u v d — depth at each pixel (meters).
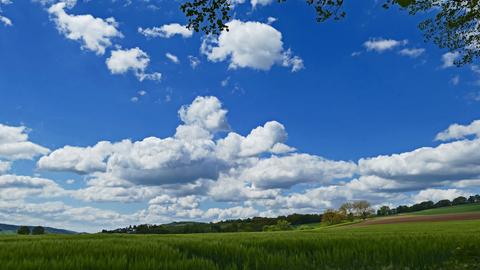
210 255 9.76
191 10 10.72
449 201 191.75
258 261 8.30
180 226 125.50
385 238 12.73
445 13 12.75
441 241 10.73
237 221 143.00
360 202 158.50
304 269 8.00
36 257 8.20
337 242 11.56
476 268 7.42
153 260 7.70
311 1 11.45
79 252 9.23
